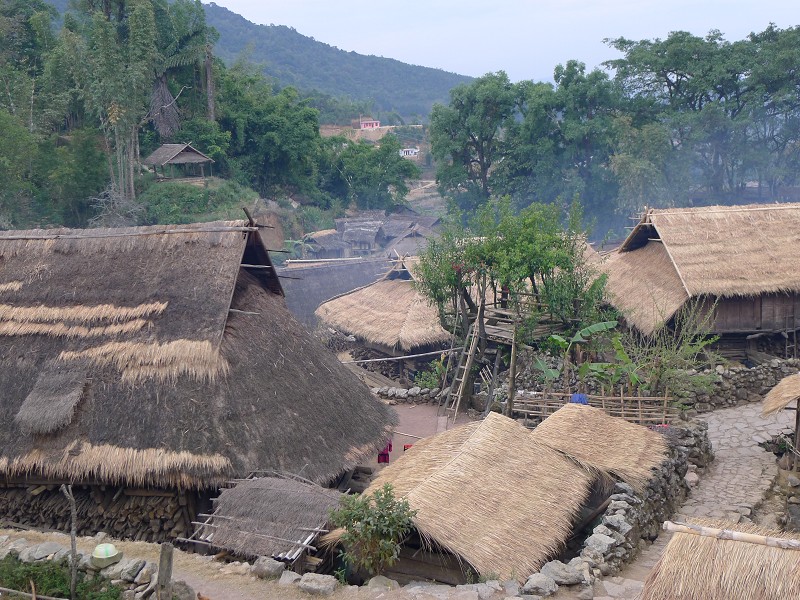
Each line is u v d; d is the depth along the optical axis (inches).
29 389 566.9
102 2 2245.3
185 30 2517.2
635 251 1175.0
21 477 550.6
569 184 2212.1
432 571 428.8
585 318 834.2
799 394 609.0
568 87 2268.7
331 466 573.0
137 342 577.9
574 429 572.4
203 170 2466.8
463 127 2412.6
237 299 642.8
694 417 787.4
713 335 967.0
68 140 2106.3
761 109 2071.9
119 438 533.0
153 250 638.5
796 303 975.0
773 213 1040.8
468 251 841.5
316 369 652.1
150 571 386.0
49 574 389.7
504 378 909.8
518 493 473.7
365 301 1268.5
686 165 2063.2
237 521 459.2
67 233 663.1
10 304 619.2
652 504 539.5
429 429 805.9
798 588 306.0
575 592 392.2
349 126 5570.9
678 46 2188.7
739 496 604.7
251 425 553.0
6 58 2204.7
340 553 441.1
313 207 2847.0
